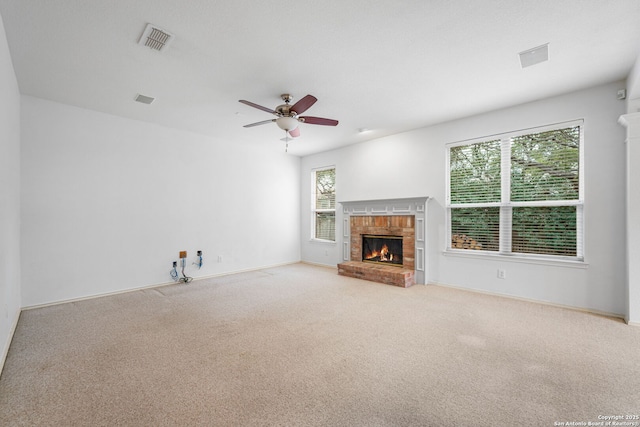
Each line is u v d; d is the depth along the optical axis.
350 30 2.30
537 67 2.88
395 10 2.07
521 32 2.33
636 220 2.94
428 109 4.02
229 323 3.06
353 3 2.00
